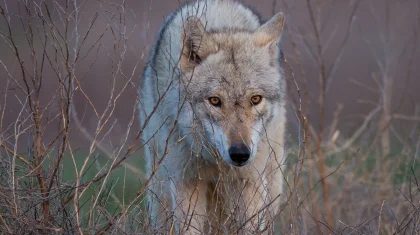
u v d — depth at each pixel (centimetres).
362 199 1245
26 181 912
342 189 1248
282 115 1071
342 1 2936
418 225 876
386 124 1377
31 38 836
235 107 942
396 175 1306
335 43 2942
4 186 836
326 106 2355
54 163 865
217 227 906
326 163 1336
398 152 1450
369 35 2934
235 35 1005
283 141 1090
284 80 1071
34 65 862
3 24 2570
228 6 1098
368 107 2409
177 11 1112
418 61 2725
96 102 2298
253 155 922
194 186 994
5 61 2338
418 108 1741
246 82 952
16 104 1770
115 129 1487
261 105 967
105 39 2242
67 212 820
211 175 1009
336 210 1206
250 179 993
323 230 1104
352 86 2677
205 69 959
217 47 980
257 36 1012
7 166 838
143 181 1191
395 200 1191
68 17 866
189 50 962
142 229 857
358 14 2989
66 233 791
